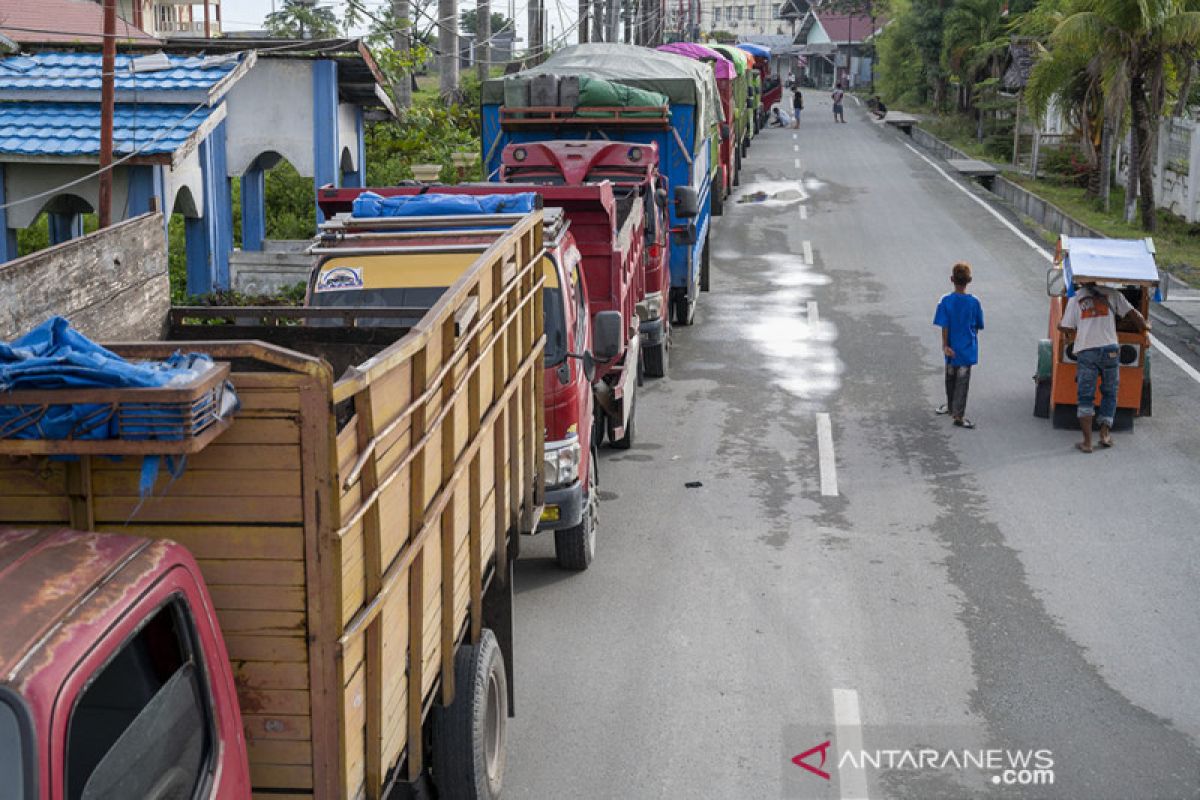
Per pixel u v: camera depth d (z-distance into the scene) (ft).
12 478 15.47
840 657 34.32
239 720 15.55
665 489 49.19
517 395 28.63
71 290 25.07
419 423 18.89
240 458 15.26
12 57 63.93
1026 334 76.69
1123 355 56.24
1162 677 33.22
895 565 41.16
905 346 74.08
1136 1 115.85
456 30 154.51
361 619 16.35
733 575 40.32
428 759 23.65
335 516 15.37
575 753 29.27
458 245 35.91
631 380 52.16
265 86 77.05
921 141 230.89
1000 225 121.49
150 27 189.47
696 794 27.48
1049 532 44.24
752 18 603.26
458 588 22.85
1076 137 162.91
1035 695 32.12
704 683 32.83
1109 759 28.99
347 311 30.76
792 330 78.28
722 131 133.90
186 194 67.10
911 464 52.42
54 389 14.11
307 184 105.19
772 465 52.29
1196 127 126.21
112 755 13.23
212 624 15.16
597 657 34.37
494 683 25.46
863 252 106.73
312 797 16.19
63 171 58.70
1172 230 123.13
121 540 14.75
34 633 12.64
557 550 40.11
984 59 228.22
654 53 86.63
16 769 11.75
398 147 120.06
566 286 38.52
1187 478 50.37
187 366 14.83
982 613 37.27
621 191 60.39
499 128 71.41
